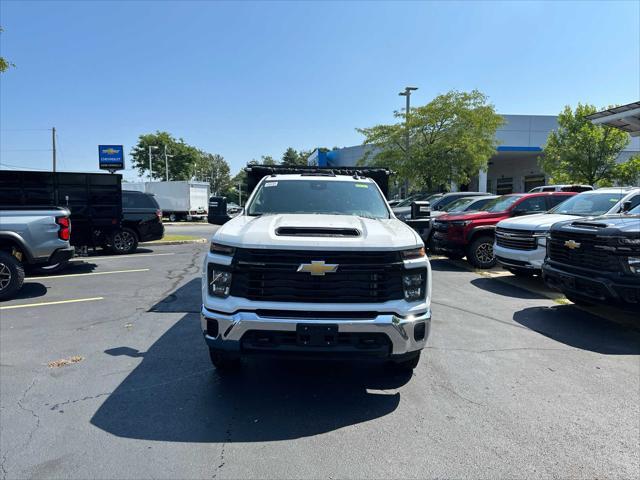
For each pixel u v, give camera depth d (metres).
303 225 3.66
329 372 4.19
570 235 5.79
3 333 5.30
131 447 2.90
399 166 23.67
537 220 8.09
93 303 6.84
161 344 4.92
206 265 3.48
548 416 3.34
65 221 7.51
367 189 5.18
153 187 36.78
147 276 9.34
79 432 3.08
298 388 3.84
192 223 34.88
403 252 3.42
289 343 3.25
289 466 2.71
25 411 3.38
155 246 15.77
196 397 3.65
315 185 5.12
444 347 4.83
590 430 3.14
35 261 7.23
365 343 3.27
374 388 3.84
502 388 3.82
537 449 2.90
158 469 2.67
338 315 3.24
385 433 3.10
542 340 5.08
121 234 13.14
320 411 3.42
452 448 2.91
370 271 3.31
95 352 4.66
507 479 2.59
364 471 2.66
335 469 2.68
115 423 3.21
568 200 8.64
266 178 5.36
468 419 3.29
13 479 2.56
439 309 6.45
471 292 7.64
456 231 10.12
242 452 2.86
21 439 2.99
